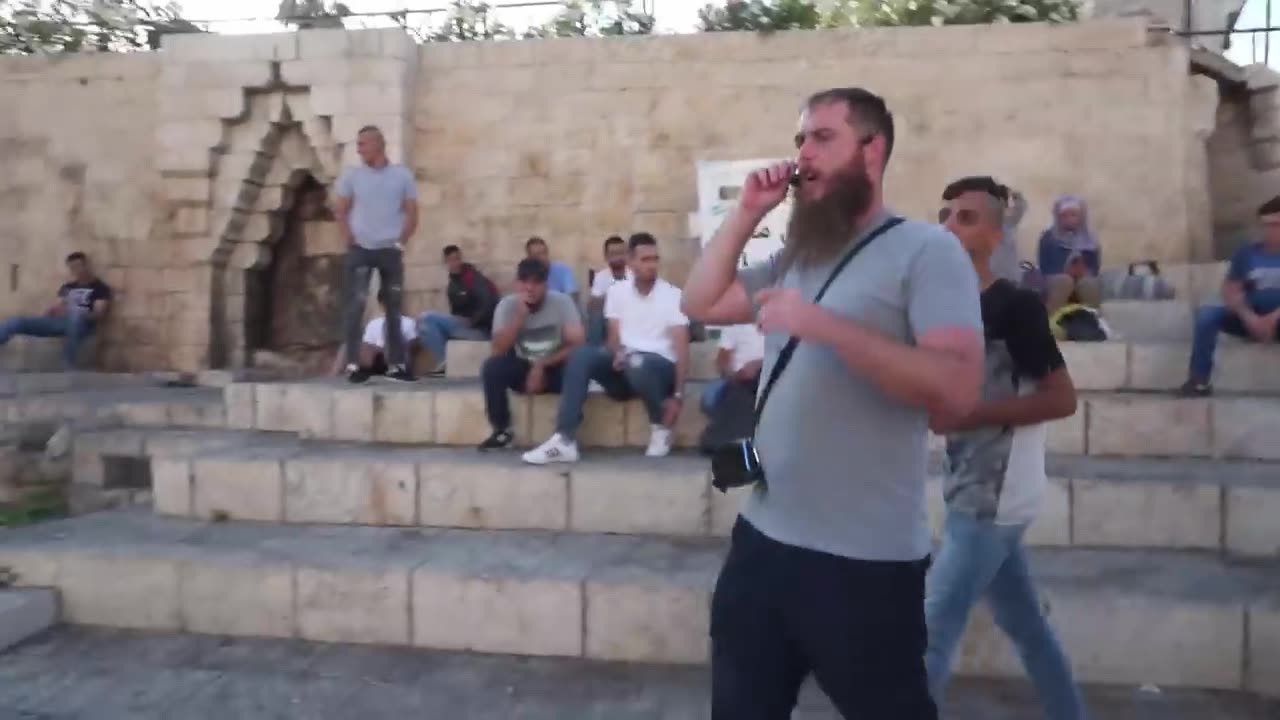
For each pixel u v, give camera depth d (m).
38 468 8.86
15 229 12.44
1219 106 11.23
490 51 11.30
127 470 8.55
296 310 12.36
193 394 10.32
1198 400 5.84
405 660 4.54
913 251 2.29
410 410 6.59
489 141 11.33
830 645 2.27
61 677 4.36
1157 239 10.24
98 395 10.21
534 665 4.46
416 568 4.72
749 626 2.37
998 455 3.06
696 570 4.68
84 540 5.33
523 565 4.80
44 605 4.92
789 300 2.19
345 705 4.06
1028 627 3.27
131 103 12.14
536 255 9.97
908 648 2.28
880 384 2.16
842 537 2.28
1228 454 5.77
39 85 12.35
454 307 9.98
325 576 4.75
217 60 11.52
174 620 4.91
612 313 6.20
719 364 6.17
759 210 2.51
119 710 4.02
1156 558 4.80
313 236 12.27
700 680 4.28
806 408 2.33
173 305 12.02
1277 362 6.27
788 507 2.34
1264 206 6.38
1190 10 13.53
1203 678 4.04
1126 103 10.29
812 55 10.77
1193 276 9.30
